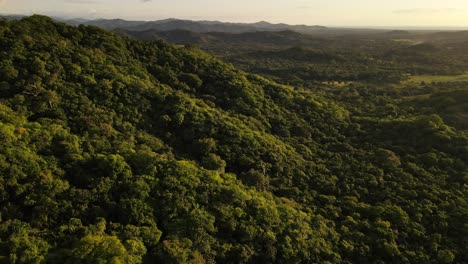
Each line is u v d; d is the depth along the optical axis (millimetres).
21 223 30578
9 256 27344
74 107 50031
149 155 43531
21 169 34188
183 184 39688
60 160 38312
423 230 44375
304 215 43938
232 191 41344
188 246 33094
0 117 41438
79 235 31250
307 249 38406
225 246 35250
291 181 53250
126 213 34500
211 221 36344
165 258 31266
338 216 46844
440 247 41875
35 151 38094
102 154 41156
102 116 50750
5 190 32312
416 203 49344
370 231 43625
